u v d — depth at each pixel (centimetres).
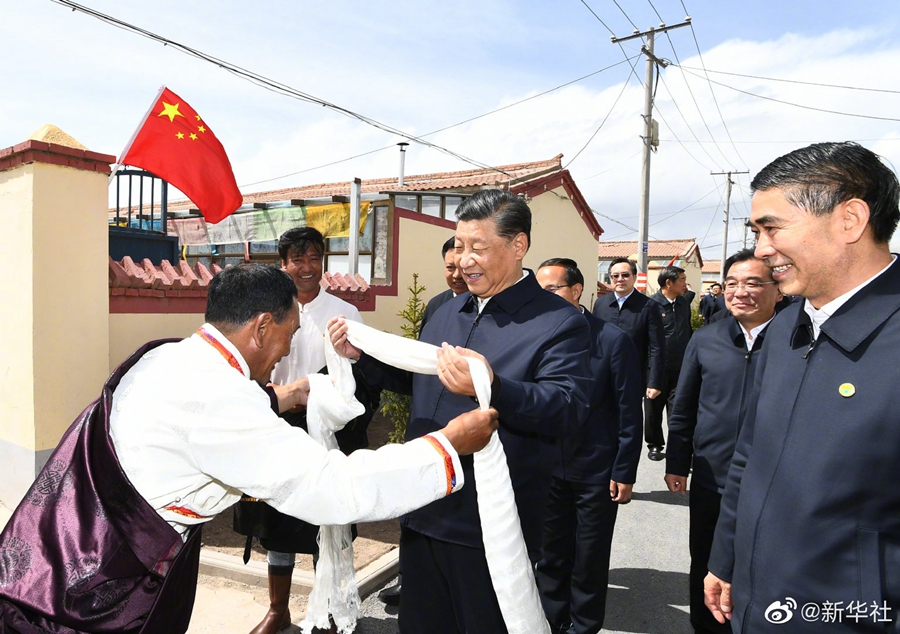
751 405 183
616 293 558
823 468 129
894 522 123
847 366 131
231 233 1043
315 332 301
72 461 141
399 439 486
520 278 187
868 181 126
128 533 134
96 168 410
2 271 404
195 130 555
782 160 138
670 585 356
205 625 289
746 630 144
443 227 940
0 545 135
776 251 136
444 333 197
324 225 945
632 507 492
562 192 1394
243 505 252
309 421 196
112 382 149
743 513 150
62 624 129
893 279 129
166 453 135
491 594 171
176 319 492
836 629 126
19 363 394
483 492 157
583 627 270
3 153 389
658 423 632
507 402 151
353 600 219
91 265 412
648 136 1417
